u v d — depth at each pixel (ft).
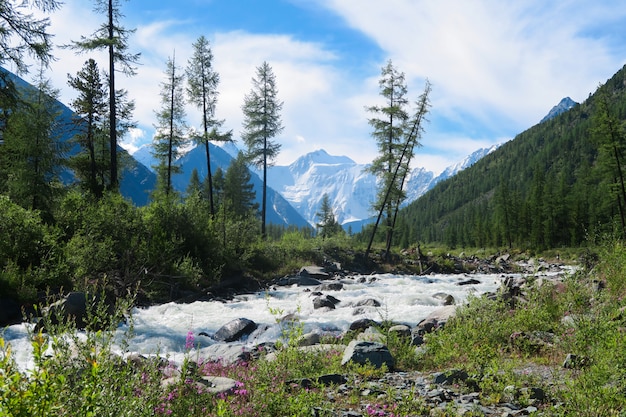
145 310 54.19
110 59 86.99
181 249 75.72
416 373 26.76
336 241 134.82
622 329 24.59
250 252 94.38
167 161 120.16
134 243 64.85
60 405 9.54
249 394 19.76
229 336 42.80
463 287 85.15
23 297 45.34
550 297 35.96
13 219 54.29
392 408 19.16
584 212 269.44
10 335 35.99
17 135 79.51
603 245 40.14
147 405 12.70
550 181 342.03
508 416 18.61
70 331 13.44
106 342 13.53
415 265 138.51
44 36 55.93
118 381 12.92
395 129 132.05
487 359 27.55
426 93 136.36
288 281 88.99
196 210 84.07
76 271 55.16
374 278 98.48
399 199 137.49
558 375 21.65
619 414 15.80
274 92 137.08
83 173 111.45
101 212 67.67
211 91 116.78
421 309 57.26
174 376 17.38
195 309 56.49
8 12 53.52
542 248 268.41
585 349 23.86
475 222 404.16
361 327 44.73
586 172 346.95
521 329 33.37
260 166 136.56
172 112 118.32
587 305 29.99
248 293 77.25
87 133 107.86
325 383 23.70
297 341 26.63
